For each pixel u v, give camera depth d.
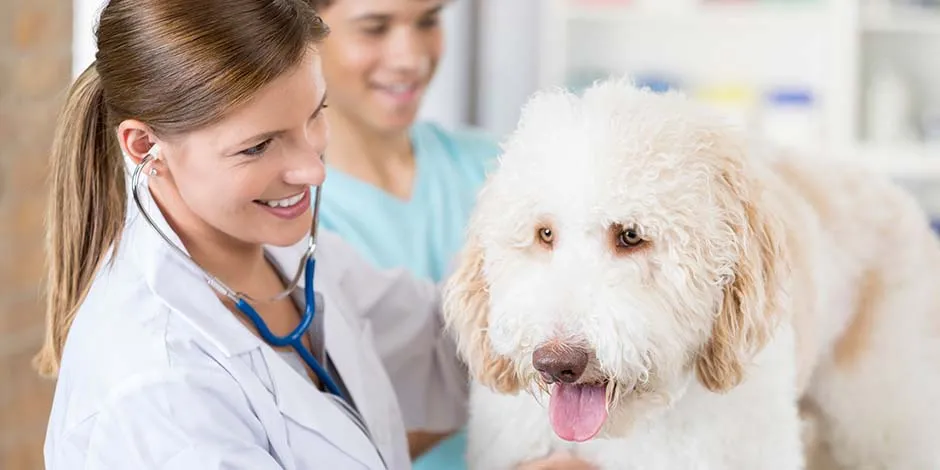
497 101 4.51
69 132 1.37
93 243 1.39
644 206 1.36
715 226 1.41
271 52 1.23
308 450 1.34
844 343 1.89
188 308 1.30
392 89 2.05
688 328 1.41
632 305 1.35
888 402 1.89
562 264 1.40
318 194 1.43
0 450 2.87
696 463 1.50
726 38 4.55
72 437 1.24
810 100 4.29
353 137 2.11
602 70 4.62
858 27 4.25
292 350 1.45
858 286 1.89
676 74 4.59
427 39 2.11
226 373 1.29
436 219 2.13
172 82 1.23
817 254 1.76
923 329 1.90
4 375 2.87
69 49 2.99
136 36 1.25
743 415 1.50
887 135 4.35
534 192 1.41
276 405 1.33
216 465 1.20
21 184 2.86
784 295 1.49
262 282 1.48
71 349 1.30
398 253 2.04
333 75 2.04
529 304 1.38
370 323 1.71
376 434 1.52
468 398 1.81
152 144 1.29
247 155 1.27
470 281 1.55
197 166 1.27
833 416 1.93
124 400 1.22
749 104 4.31
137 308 1.29
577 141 1.40
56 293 1.41
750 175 1.49
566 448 1.55
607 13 4.36
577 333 1.34
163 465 1.20
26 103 2.85
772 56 4.53
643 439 1.51
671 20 4.43
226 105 1.22
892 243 1.91
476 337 1.53
